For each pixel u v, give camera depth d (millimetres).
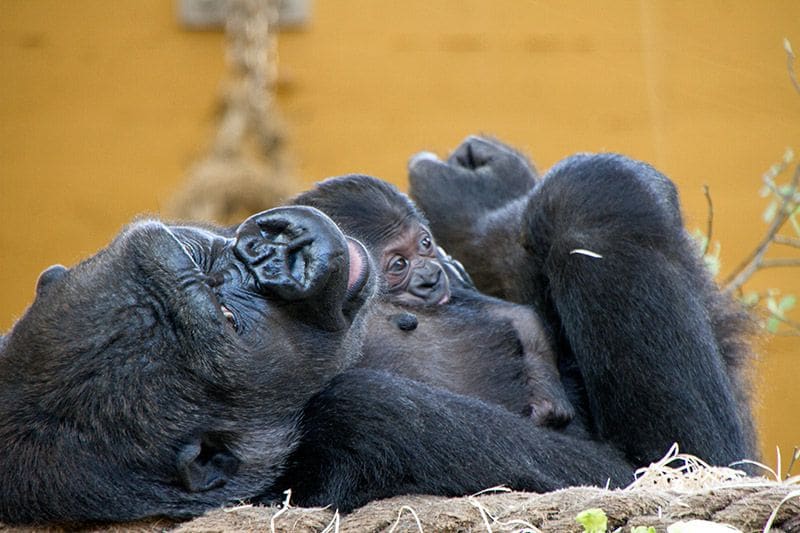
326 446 8109
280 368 7879
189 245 7809
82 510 7523
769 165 23531
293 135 26188
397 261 10281
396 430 8055
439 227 12172
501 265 11508
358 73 27984
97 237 28469
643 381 9273
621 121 26766
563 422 9523
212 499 7883
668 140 23844
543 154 26984
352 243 8336
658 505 6945
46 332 7531
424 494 7941
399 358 9719
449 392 8547
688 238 10391
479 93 27625
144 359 7520
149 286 7543
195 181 18984
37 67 28703
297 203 10586
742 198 24109
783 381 22047
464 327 10031
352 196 10453
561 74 27141
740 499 6887
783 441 21844
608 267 9578
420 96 27859
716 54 20016
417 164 12539
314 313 7895
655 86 23078
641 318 9414
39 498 7473
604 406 9398
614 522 6832
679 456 8508
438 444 8055
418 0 27984
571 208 10008
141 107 28719
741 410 10531
